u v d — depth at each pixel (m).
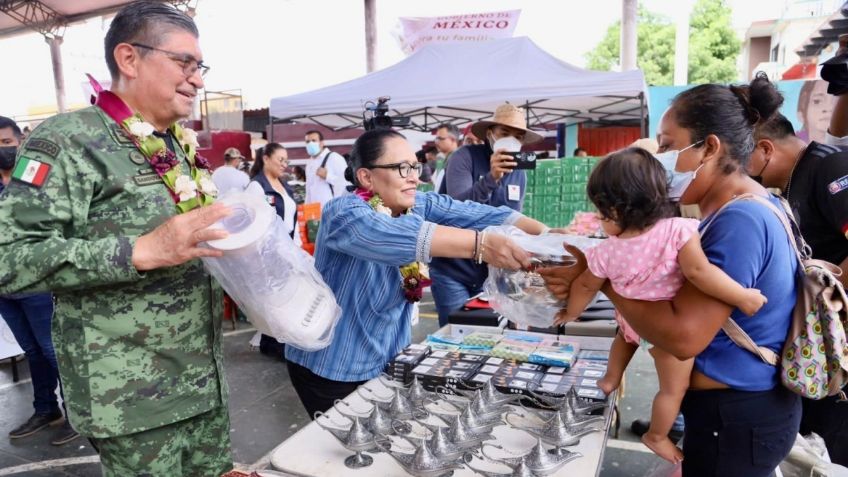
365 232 1.54
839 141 2.30
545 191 6.34
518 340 2.15
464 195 3.32
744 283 1.20
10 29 20.45
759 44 21.09
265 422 3.38
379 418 1.42
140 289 1.42
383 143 1.73
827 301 1.23
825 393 1.29
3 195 1.27
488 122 3.30
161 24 1.38
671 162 1.35
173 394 1.49
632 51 10.51
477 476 1.29
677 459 1.43
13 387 4.09
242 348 4.75
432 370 1.81
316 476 1.31
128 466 1.48
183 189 1.46
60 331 1.43
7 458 3.02
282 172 4.93
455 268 3.25
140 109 1.45
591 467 1.31
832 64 2.15
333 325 1.44
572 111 8.60
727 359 1.30
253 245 1.22
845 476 1.75
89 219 1.37
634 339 1.58
